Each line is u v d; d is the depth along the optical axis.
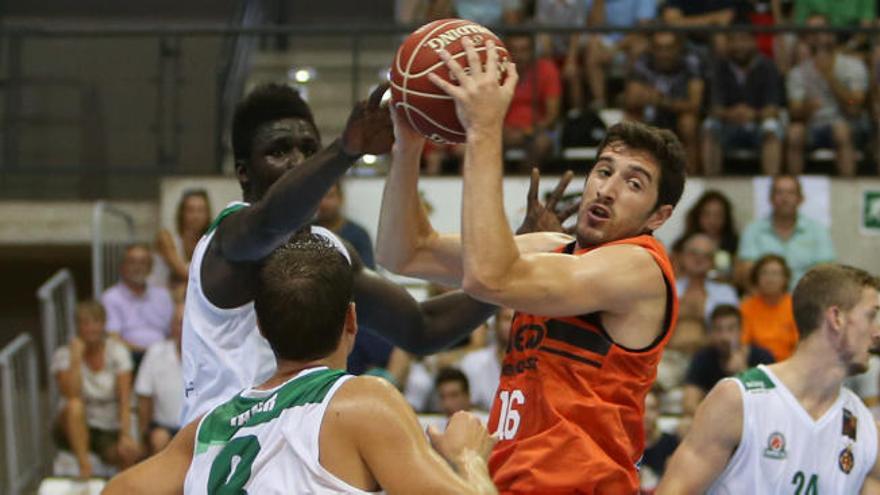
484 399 11.35
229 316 5.67
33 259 16.64
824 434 6.59
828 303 6.50
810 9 15.15
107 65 18.17
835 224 13.88
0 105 17.81
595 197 5.09
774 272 11.87
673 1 14.95
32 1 18.89
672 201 5.13
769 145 14.06
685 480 6.49
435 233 5.49
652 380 5.01
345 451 4.29
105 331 12.37
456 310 6.35
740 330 11.06
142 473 4.57
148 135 17.97
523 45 14.05
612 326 4.87
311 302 4.48
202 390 5.74
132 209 15.11
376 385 4.38
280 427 4.34
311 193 5.25
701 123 14.09
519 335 5.03
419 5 15.97
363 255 11.73
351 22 18.70
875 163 14.41
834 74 14.37
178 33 14.27
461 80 4.71
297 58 16.75
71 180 17.77
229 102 16.08
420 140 5.19
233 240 5.49
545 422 4.86
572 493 4.78
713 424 6.50
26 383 14.78
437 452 4.43
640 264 4.86
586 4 15.01
